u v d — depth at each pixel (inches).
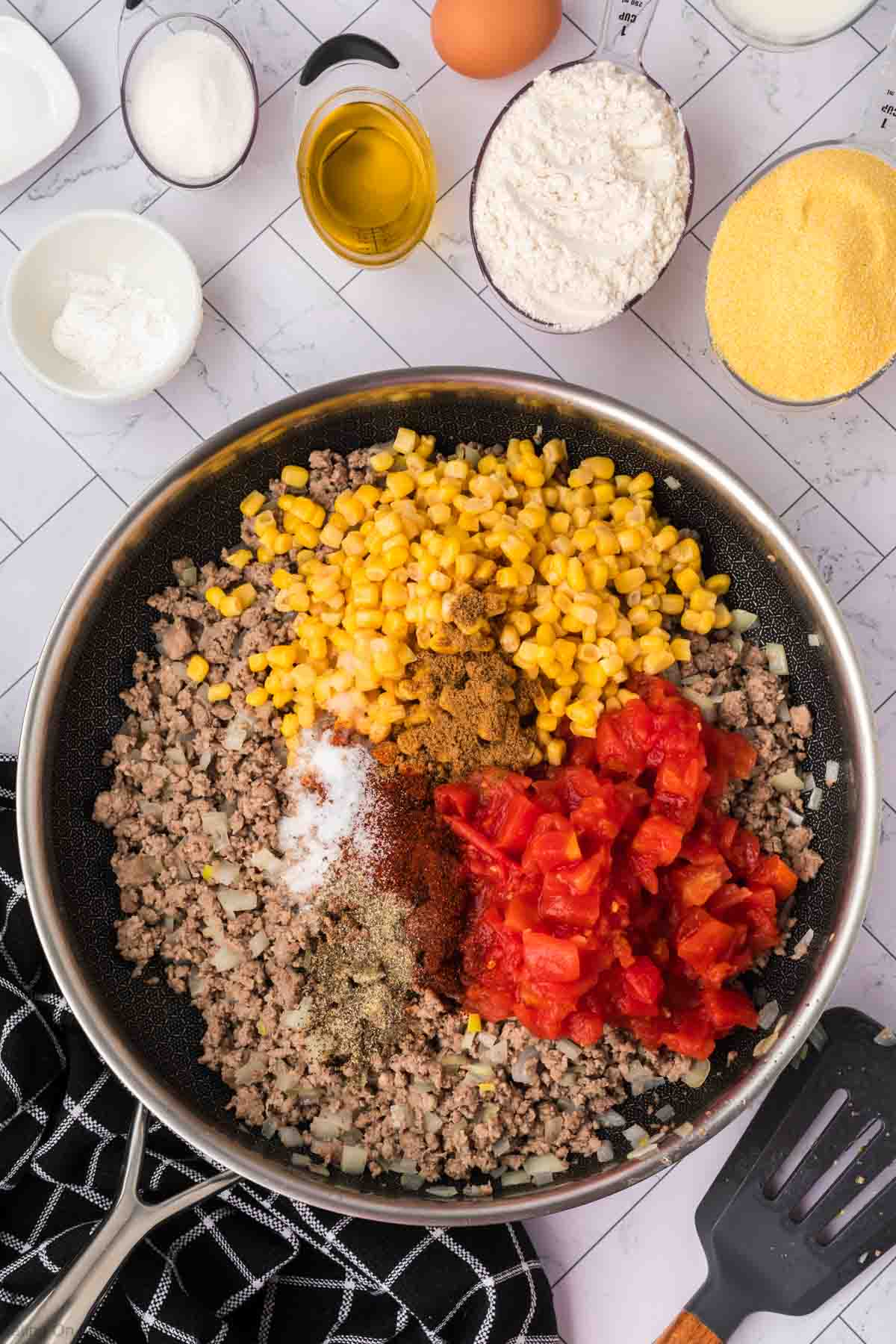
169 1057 26.3
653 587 27.1
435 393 26.4
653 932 25.8
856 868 25.4
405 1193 25.7
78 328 28.1
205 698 27.3
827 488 29.1
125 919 27.0
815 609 25.9
